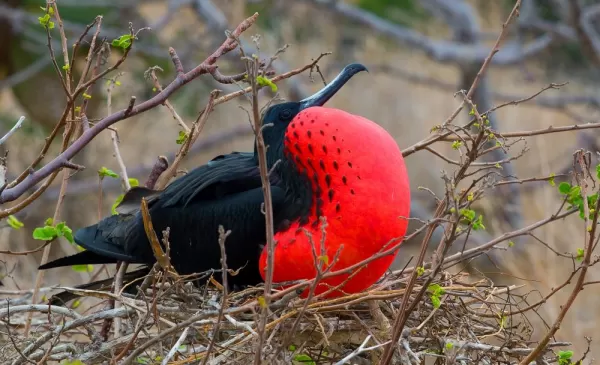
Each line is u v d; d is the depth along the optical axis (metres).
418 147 7.41
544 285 11.88
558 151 17.89
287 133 6.68
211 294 7.31
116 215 7.84
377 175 6.45
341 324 6.72
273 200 6.76
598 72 21.14
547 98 18.84
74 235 7.80
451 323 6.77
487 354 6.57
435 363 6.70
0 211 7.07
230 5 19.28
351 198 6.40
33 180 6.27
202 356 6.19
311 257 6.50
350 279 6.21
